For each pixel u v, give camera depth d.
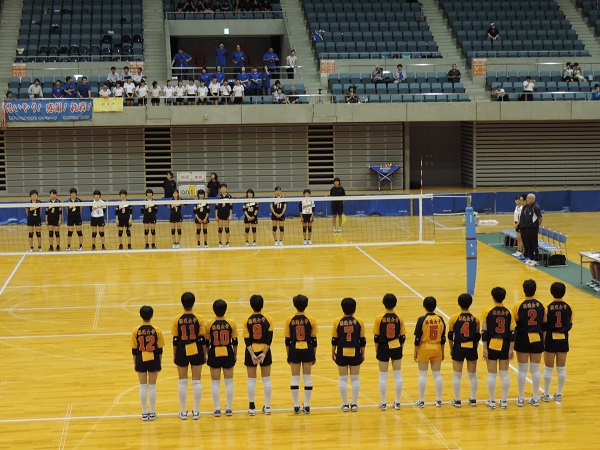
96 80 31.39
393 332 11.20
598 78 32.03
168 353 13.95
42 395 12.01
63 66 31.83
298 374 11.24
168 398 11.88
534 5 35.88
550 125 32.53
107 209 26.62
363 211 29.67
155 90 29.59
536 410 11.34
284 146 32.19
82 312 16.66
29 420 11.05
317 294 17.94
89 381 12.61
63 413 11.30
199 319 11.05
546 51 33.12
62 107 29.36
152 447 10.17
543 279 19.36
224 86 30.17
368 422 10.94
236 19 33.91
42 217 27.64
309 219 23.67
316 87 32.06
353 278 19.55
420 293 17.95
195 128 31.84
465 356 11.25
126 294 18.14
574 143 32.66
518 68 32.84
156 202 22.42
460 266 20.94
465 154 33.84
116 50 32.56
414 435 10.50
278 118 30.17
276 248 23.66
